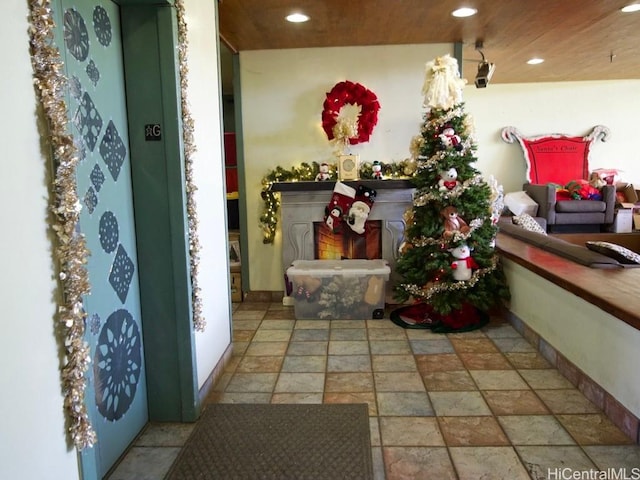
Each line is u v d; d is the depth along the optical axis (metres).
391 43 4.02
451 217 3.47
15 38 1.14
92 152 1.81
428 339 3.33
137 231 2.18
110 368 1.94
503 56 4.71
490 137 6.70
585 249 3.22
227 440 2.12
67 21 1.63
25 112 1.17
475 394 2.52
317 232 4.16
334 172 4.16
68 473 1.34
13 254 1.13
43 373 1.23
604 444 2.04
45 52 1.21
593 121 6.61
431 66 3.45
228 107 5.85
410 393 2.54
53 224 1.26
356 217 3.93
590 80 6.47
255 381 2.73
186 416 2.29
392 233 4.08
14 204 1.13
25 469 1.17
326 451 2.03
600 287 2.39
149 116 2.11
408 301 4.14
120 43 2.05
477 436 2.12
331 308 3.81
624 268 2.83
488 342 3.25
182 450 2.06
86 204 1.77
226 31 3.57
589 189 6.04
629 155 6.68
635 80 6.45
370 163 4.15
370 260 4.06
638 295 2.24
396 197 4.04
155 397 2.29
